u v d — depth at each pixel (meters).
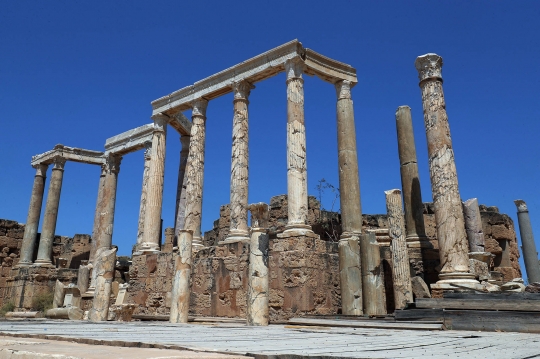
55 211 37.06
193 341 7.10
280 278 18.19
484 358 5.39
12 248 39.72
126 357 4.39
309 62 21.91
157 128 27.78
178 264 16.98
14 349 5.22
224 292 20.11
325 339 8.05
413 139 22.58
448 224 16.48
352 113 22.42
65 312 23.09
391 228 17.75
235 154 22.84
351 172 21.14
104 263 19.64
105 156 36.22
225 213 31.28
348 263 17.53
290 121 20.55
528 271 30.55
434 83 18.19
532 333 10.64
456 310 12.07
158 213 26.48
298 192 19.47
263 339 7.91
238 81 23.66
